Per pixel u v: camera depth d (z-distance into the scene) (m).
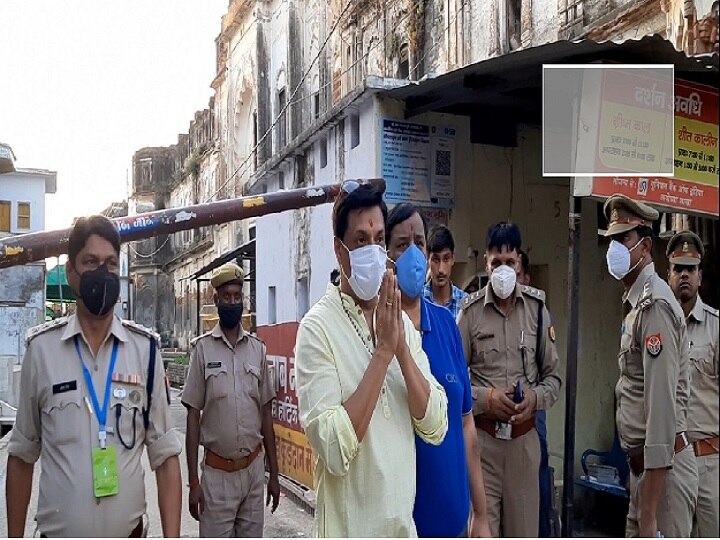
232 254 19.12
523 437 4.30
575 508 6.70
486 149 7.74
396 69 15.97
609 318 7.44
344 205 2.68
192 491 5.18
